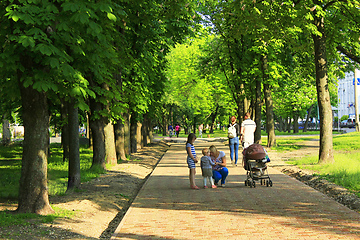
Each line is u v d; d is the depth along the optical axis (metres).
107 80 13.06
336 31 17.66
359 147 24.14
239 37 16.88
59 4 8.09
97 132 16.16
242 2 15.35
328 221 7.00
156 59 21.22
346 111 110.31
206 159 11.38
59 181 13.87
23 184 8.14
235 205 8.67
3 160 24.53
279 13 15.85
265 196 9.70
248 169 11.34
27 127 8.20
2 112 30.55
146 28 17.95
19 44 7.53
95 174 14.60
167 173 15.25
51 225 6.96
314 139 41.56
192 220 7.38
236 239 6.02
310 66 26.67
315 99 57.50
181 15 18.30
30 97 8.13
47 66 7.87
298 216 7.45
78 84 8.51
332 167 13.75
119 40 13.19
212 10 27.12
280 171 15.33
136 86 20.42
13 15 7.24
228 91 39.47
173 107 59.97
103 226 7.59
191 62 52.16
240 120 32.97
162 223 7.21
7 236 6.11
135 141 27.67
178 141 49.91
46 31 7.88
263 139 44.97
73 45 8.38
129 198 10.66
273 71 26.11
